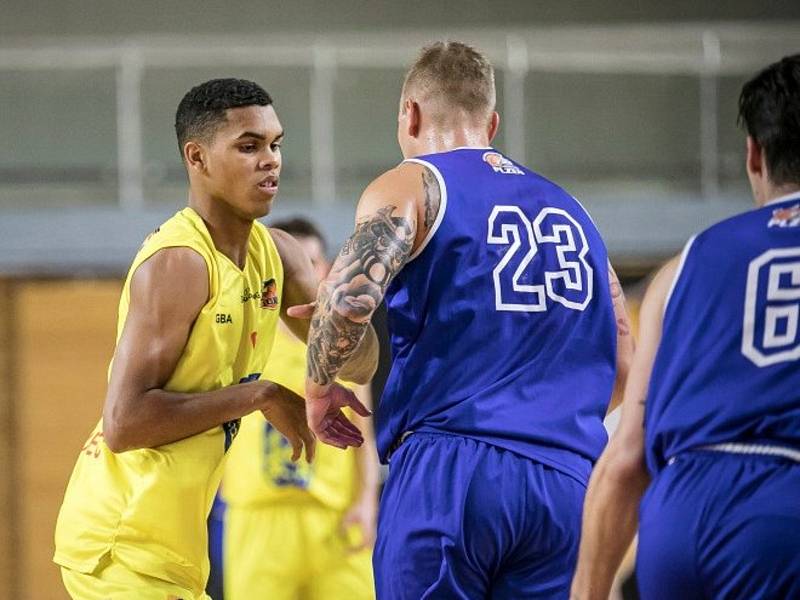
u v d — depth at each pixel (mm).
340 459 10211
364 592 10227
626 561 10898
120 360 5793
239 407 5902
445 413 5711
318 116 22031
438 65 6055
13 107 22531
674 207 21031
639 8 24531
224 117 5863
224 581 10273
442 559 5562
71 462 18594
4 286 19531
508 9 24703
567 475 5688
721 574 4535
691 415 4691
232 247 6070
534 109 22938
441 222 5676
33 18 24359
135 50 22312
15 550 18188
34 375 18875
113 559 6004
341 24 24578
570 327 5812
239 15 24500
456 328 5699
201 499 6051
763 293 4676
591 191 22609
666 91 22844
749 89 4918
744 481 4543
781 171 4824
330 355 5547
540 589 5703
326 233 20578
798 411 4543
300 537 10188
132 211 20438
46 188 22391
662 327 4898
